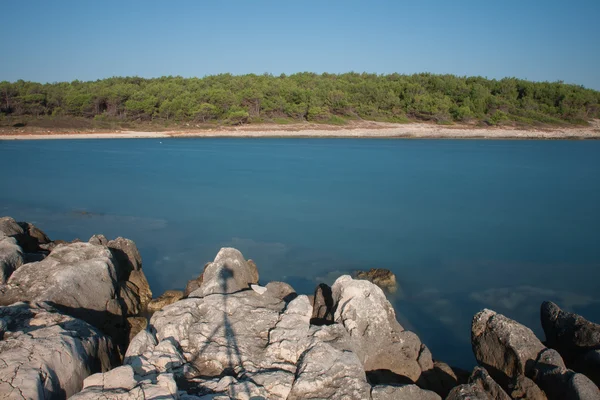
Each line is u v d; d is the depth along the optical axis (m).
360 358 10.59
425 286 17.98
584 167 50.62
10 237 15.41
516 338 10.70
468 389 9.29
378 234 24.58
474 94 110.56
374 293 11.79
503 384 10.65
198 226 25.70
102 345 10.13
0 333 9.29
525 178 42.97
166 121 92.00
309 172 45.62
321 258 20.83
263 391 8.78
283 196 33.88
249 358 10.01
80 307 12.48
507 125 101.12
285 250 21.84
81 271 13.18
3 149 60.88
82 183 37.72
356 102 106.19
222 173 44.19
